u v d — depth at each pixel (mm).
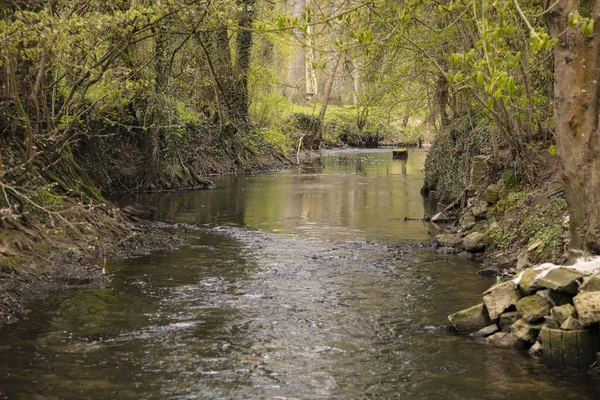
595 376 6699
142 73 18203
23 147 12523
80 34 10867
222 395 6180
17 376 6531
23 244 10734
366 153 44156
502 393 6273
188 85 24688
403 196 21703
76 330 7949
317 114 47969
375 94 16062
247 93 32812
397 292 9789
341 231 15070
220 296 9508
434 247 13227
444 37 12891
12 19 10648
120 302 9141
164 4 12320
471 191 16375
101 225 13016
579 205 8266
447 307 9039
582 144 8203
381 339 7766
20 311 8648
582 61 8117
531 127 13406
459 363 7027
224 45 27000
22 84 12703
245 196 21641
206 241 13742
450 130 19016
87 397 6086
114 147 22375
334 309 8930
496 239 12375
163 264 11508
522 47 11727
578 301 6965
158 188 22812
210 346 7473
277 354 7254
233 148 30766
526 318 7574
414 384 6480
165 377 6578
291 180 26969
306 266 11453
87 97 19391
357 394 6242
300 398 6137
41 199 12188
